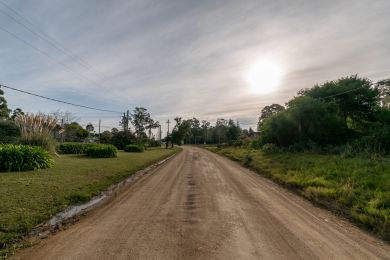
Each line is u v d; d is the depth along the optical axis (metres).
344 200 7.56
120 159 19.81
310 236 5.09
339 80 33.44
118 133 41.81
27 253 4.19
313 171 12.31
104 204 7.48
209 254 4.17
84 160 17.62
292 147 25.69
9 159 11.48
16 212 5.87
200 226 5.49
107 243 4.57
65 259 3.97
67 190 8.33
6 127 22.64
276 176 12.73
